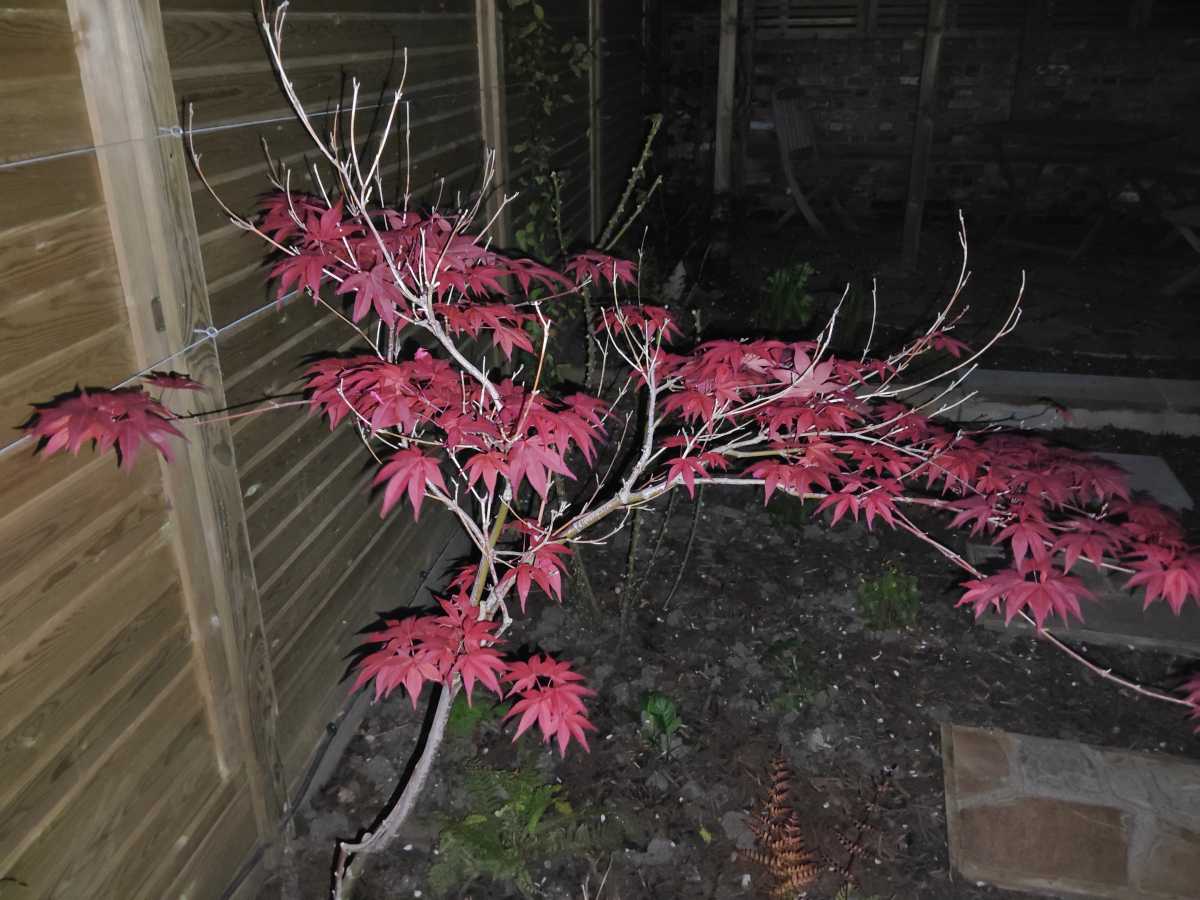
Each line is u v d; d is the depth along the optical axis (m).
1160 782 2.79
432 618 2.16
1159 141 7.58
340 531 2.81
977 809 2.70
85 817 1.73
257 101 2.19
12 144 1.43
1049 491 2.42
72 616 1.65
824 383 2.17
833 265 7.45
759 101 8.96
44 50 1.48
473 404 2.10
